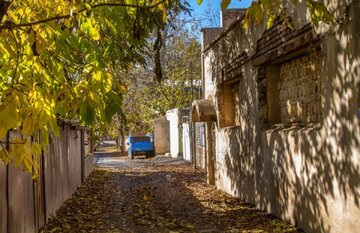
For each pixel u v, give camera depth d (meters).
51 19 3.58
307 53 8.55
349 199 6.55
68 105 3.61
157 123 41.38
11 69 3.66
